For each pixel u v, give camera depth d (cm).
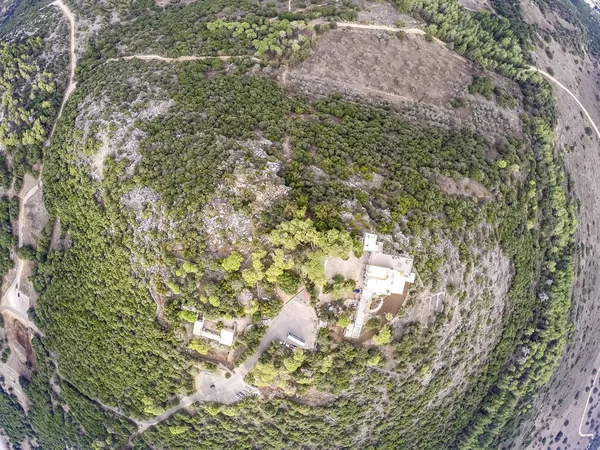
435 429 8925
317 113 8744
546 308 9825
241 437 7775
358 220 7112
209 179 7175
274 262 6800
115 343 7919
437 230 7656
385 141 8412
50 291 8756
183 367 7388
